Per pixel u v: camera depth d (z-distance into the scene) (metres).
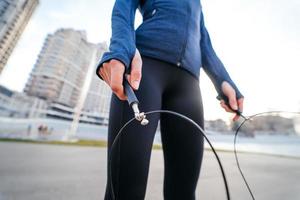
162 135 0.56
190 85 0.58
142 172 0.40
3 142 7.64
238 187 1.45
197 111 0.57
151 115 0.45
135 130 0.42
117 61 0.36
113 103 0.47
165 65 0.53
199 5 0.71
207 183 1.80
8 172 2.42
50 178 2.11
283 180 1.63
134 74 0.37
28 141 8.96
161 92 0.51
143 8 0.66
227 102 0.62
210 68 0.69
